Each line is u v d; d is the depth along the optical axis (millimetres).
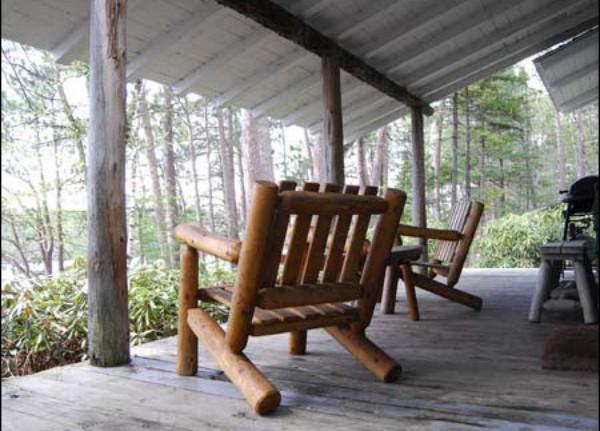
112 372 2371
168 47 3793
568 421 1549
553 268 2852
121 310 2506
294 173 18875
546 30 5508
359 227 2057
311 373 2273
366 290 2166
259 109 5359
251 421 1732
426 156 17156
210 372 2342
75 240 9438
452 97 13852
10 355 3461
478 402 1798
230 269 5332
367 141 17562
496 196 13734
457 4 4125
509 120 14156
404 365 2336
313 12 3787
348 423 1677
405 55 4930
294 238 1894
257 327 1915
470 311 3619
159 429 1692
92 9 2453
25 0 3127
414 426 1624
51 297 3848
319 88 5312
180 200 15297
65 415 1838
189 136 14914
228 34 3939
